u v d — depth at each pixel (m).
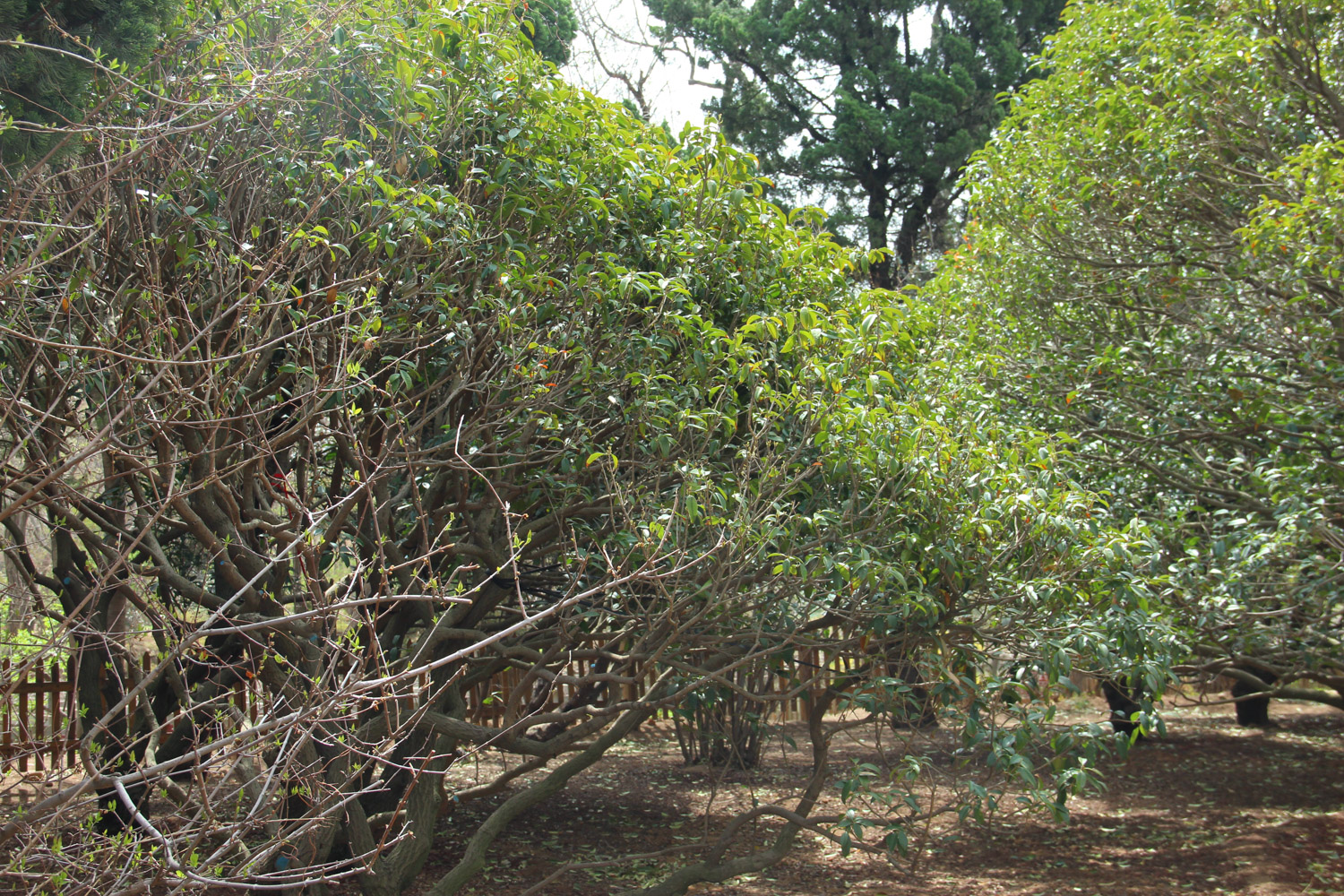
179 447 3.77
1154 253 7.19
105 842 2.69
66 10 3.35
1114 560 4.18
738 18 20.56
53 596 5.59
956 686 4.12
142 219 3.84
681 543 4.23
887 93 19.56
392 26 4.11
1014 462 4.41
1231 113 6.55
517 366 4.13
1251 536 5.73
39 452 3.18
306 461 4.68
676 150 4.99
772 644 4.79
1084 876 5.90
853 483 4.13
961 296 7.68
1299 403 6.24
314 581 3.12
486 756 8.74
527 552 4.84
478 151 4.50
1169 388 6.64
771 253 5.04
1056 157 7.34
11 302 3.37
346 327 3.60
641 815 7.34
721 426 4.45
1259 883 5.45
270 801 2.98
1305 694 7.05
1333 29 6.52
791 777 8.27
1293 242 5.67
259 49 3.92
